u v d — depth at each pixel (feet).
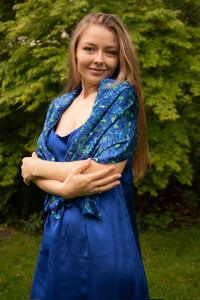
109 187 3.33
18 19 12.62
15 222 15.46
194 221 15.53
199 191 19.22
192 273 10.47
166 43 12.28
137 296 3.41
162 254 12.02
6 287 9.60
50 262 3.58
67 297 3.42
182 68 12.76
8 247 12.85
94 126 3.40
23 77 12.22
